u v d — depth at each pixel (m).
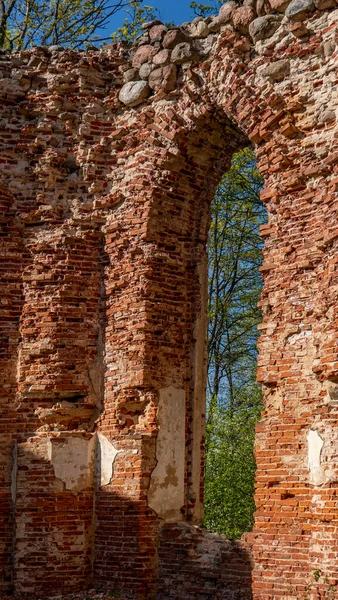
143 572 12.27
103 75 14.06
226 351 24.36
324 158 11.09
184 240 13.49
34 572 12.59
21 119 14.09
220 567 11.93
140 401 12.75
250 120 11.94
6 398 13.23
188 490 12.91
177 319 13.20
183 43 13.04
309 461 10.61
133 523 12.39
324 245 10.78
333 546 9.96
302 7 11.52
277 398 11.12
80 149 13.81
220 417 20.58
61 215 13.71
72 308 13.35
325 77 11.26
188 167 13.37
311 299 10.99
